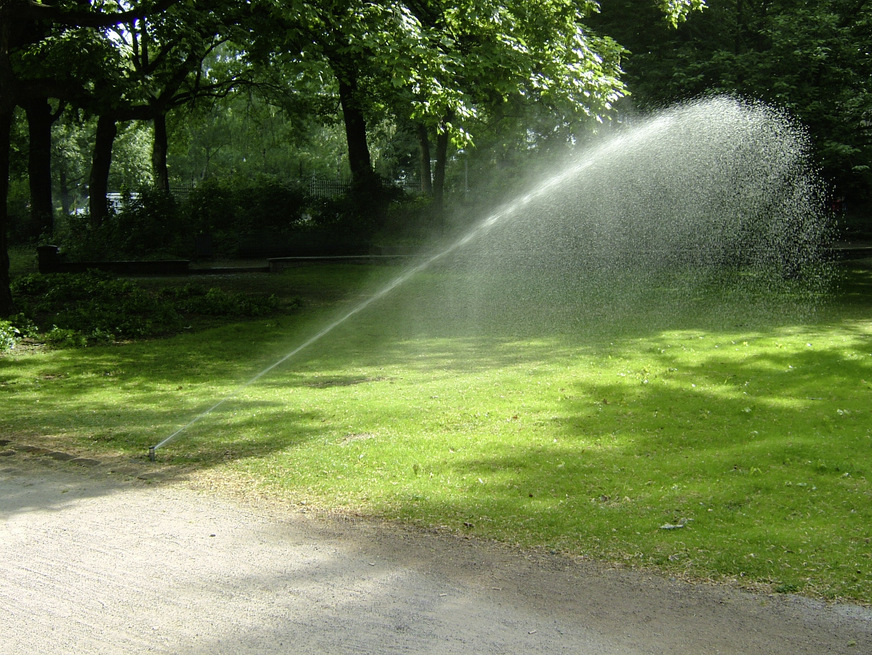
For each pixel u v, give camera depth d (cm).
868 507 507
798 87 1914
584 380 930
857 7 2014
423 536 474
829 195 2106
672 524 484
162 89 2509
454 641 350
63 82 1345
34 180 3066
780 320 1428
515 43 1296
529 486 561
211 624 369
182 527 496
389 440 688
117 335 1336
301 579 416
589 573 419
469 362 1077
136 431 741
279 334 1357
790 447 641
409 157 5150
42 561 445
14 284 1784
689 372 969
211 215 2919
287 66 1273
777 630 356
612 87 1534
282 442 694
